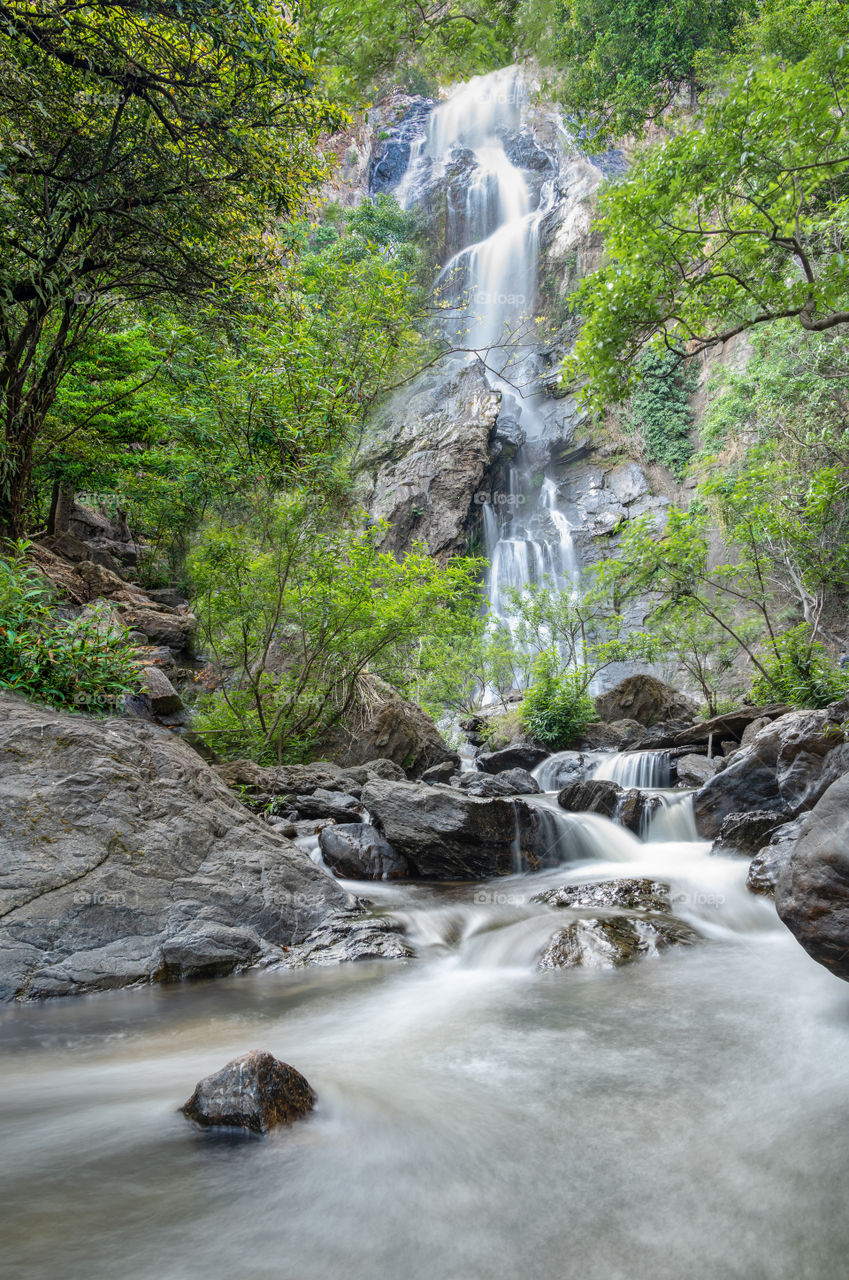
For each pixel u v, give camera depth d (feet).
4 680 17.03
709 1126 8.40
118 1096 9.16
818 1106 8.77
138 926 14.64
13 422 29.73
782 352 66.33
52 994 13.25
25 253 26.04
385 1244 6.41
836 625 64.69
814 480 41.19
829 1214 6.84
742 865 21.07
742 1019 11.52
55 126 23.29
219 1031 11.66
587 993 12.99
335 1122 8.44
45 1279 5.81
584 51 75.31
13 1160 7.59
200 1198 6.97
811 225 22.61
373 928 16.67
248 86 23.58
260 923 16.16
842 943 9.06
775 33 42.78
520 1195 7.09
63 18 20.85
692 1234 6.58
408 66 32.40
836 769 20.26
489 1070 9.93
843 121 18.89
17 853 14.25
